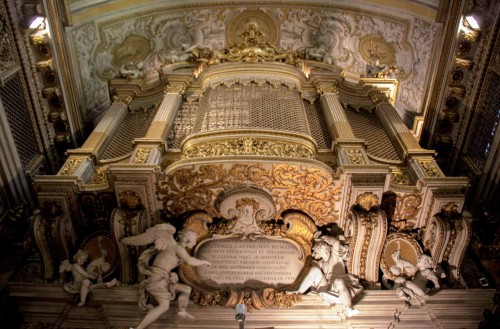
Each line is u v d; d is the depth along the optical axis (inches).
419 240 368.2
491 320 351.9
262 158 341.1
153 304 347.9
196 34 567.2
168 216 364.8
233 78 469.4
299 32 568.1
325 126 423.8
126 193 348.5
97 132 425.4
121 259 358.6
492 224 390.9
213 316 352.2
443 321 351.6
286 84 466.9
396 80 487.5
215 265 365.4
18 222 402.0
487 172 411.8
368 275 360.8
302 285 352.8
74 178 356.2
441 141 466.6
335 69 522.0
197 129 402.3
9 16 394.6
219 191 356.5
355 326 349.1
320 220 365.1
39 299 355.6
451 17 431.2
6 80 399.2
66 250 359.9
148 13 531.8
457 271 361.1
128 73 491.8
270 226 362.3
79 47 491.5
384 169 347.6
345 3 530.6
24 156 428.5
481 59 417.1
